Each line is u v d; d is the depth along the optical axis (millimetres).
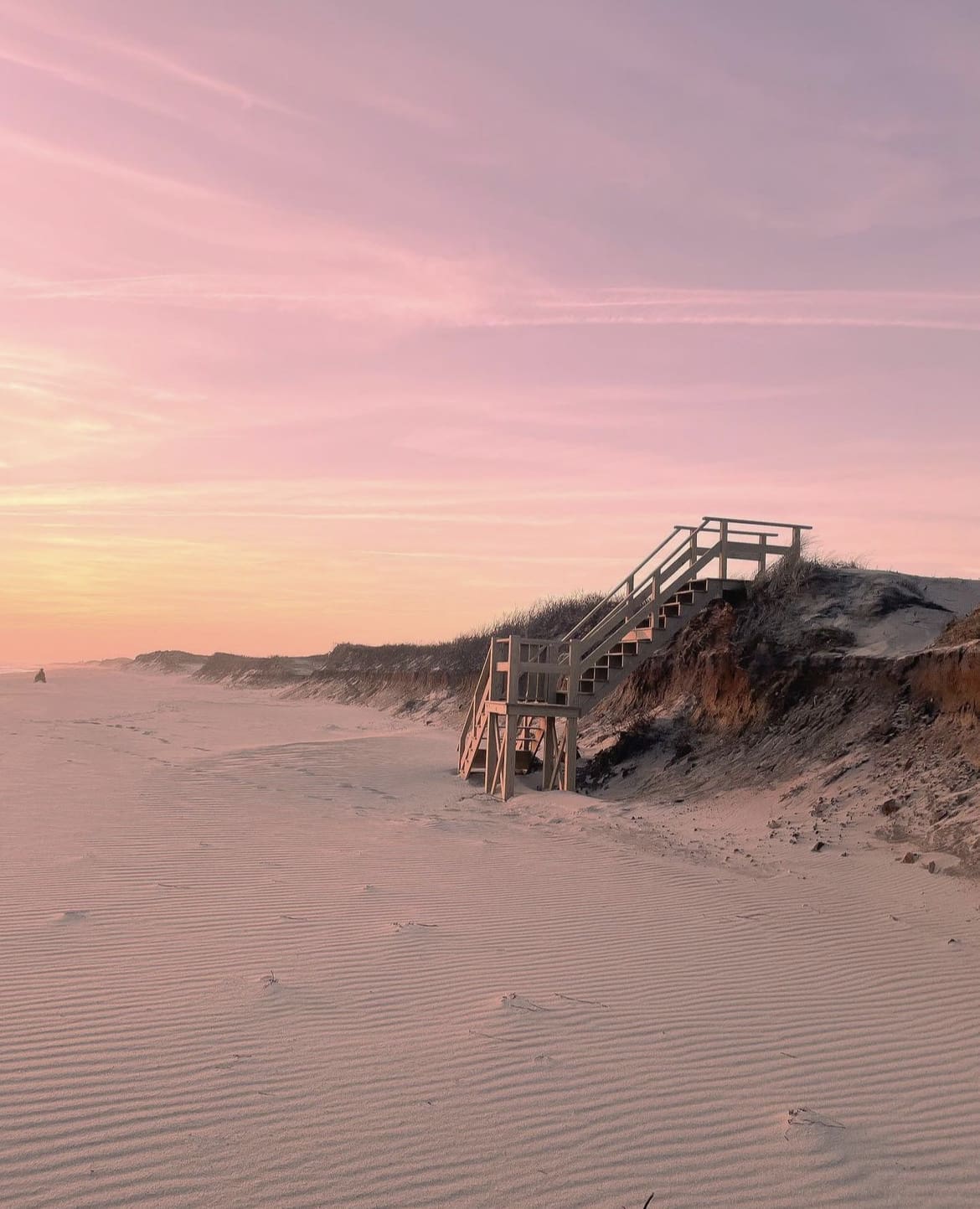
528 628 37031
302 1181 4332
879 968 7863
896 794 13000
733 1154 4742
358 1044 5934
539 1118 5047
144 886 9875
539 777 21094
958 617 18578
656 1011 6750
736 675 19594
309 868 11133
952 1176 4598
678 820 14992
